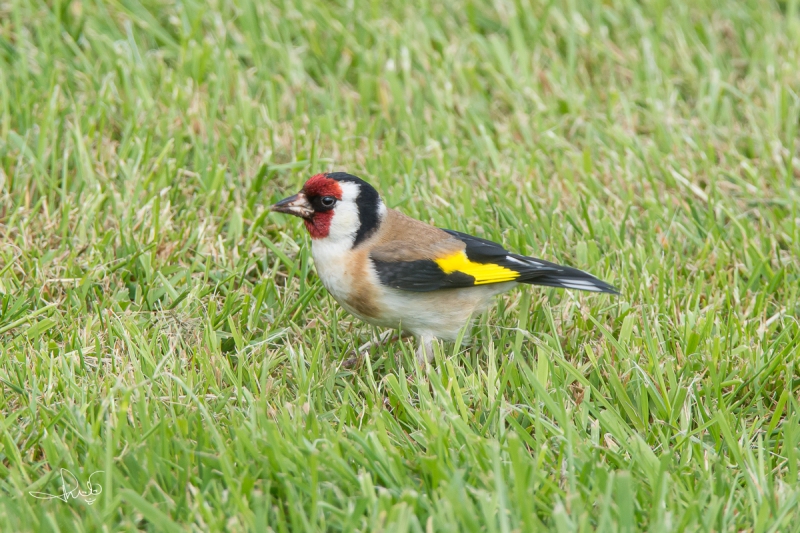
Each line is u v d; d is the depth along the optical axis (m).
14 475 7.17
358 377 9.03
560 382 9.01
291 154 13.12
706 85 15.12
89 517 6.87
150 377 8.70
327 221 9.30
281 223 11.81
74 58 14.55
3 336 9.46
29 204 11.65
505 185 12.61
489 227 11.66
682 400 8.59
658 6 16.50
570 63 15.46
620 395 8.73
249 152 12.98
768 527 7.13
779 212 12.37
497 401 8.28
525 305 9.91
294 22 15.58
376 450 7.58
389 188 12.51
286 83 14.49
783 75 15.12
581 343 9.97
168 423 7.98
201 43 15.05
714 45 15.89
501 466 7.41
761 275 11.20
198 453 7.38
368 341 10.15
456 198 12.38
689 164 13.26
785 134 14.17
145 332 9.47
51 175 12.20
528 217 11.90
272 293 10.57
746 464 7.72
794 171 13.37
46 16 15.03
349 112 14.12
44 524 6.73
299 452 7.42
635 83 15.16
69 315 9.69
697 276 10.92
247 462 7.52
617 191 12.71
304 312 10.40
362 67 15.02
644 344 9.59
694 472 7.79
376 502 6.95
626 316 9.98
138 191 11.74
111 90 13.77
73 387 8.33
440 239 9.52
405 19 16.09
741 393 9.20
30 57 14.38
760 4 17.11
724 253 11.33
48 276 10.36
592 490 7.26
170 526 6.67
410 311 9.41
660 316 10.12
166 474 7.32
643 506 7.28
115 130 13.30
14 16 14.59
